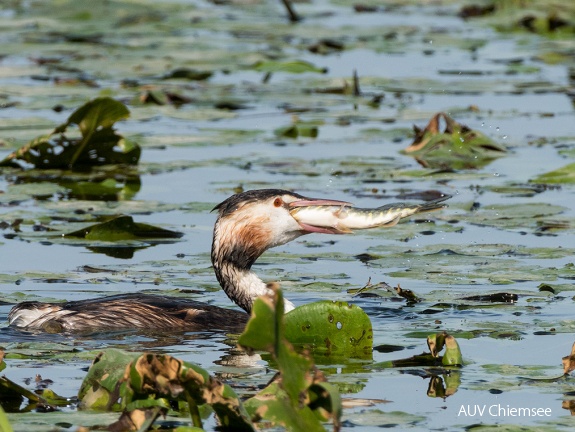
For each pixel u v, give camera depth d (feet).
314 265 41.98
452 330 34.04
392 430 25.55
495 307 36.58
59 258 43.04
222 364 31.07
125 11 103.14
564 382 29.19
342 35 95.45
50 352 32.09
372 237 45.60
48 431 24.00
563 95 77.36
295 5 112.27
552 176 54.54
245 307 37.60
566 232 45.60
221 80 82.28
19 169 58.54
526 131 66.64
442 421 26.22
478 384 28.91
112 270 41.60
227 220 37.60
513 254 42.57
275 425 25.79
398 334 33.76
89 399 26.71
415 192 51.90
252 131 66.44
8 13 102.94
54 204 50.85
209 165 58.23
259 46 91.40
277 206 37.40
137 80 80.53
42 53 88.22
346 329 31.94
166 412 24.90
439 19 105.81
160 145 62.34
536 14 103.14
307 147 63.05
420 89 77.82
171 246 44.91
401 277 39.99
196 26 98.68
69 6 102.73
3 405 26.78
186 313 36.37
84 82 78.59
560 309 36.24
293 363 23.03
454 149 60.80
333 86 79.61
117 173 57.06
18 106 70.59
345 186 53.21
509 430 25.35
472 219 47.55
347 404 27.50
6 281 39.83
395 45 91.20
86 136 58.03
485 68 86.07
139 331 35.22
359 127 68.64
